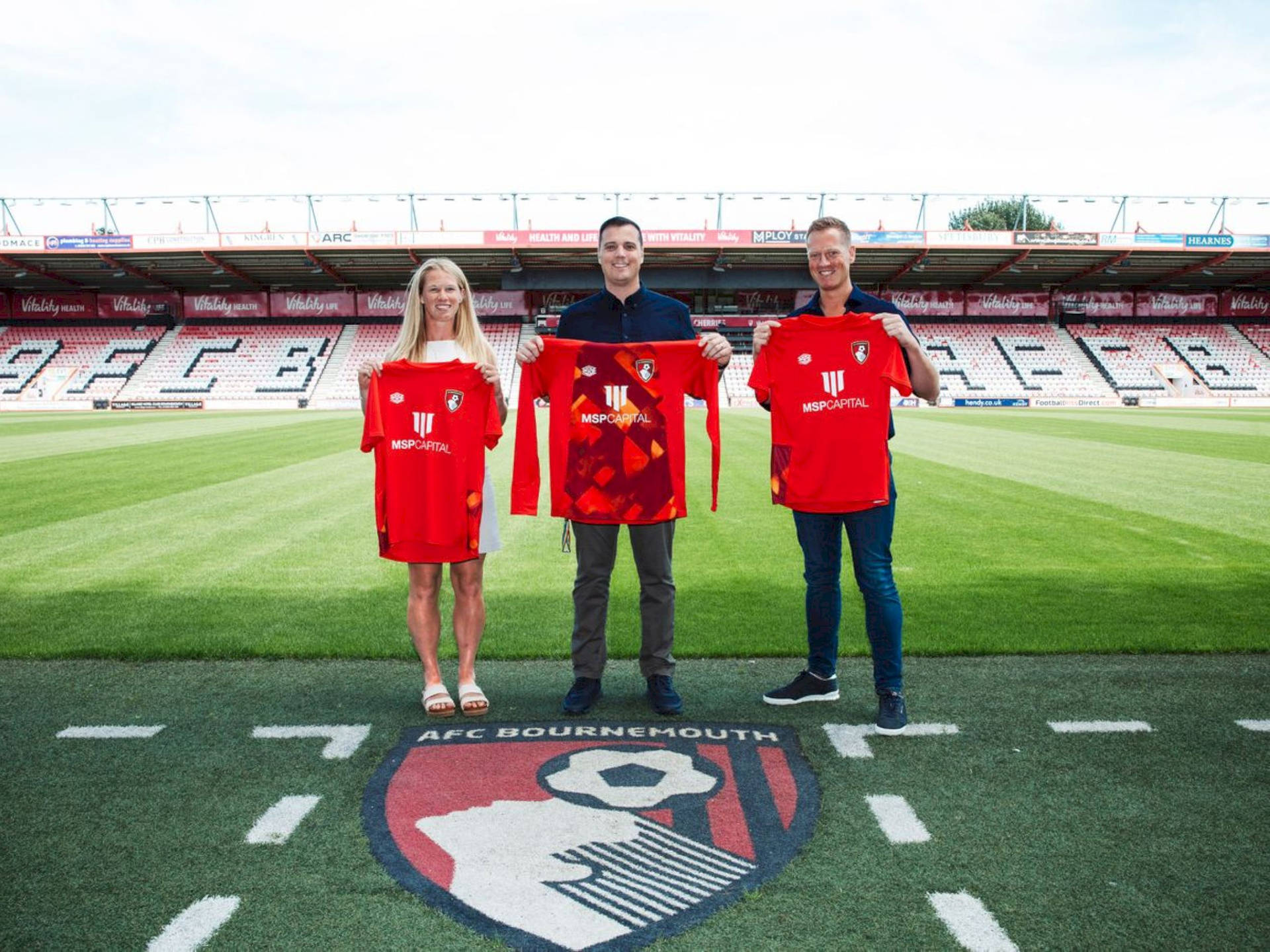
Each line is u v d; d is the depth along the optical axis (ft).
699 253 111.24
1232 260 113.80
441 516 10.80
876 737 9.94
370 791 8.58
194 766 9.16
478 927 6.33
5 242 104.22
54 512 25.70
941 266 116.98
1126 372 119.85
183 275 117.70
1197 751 9.53
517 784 8.73
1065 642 13.38
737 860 7.27
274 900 6.68
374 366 10.71
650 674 10.83
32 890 6.82
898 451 43.06
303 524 23.72
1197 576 17.71
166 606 15.66
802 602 16.03
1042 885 6.92
